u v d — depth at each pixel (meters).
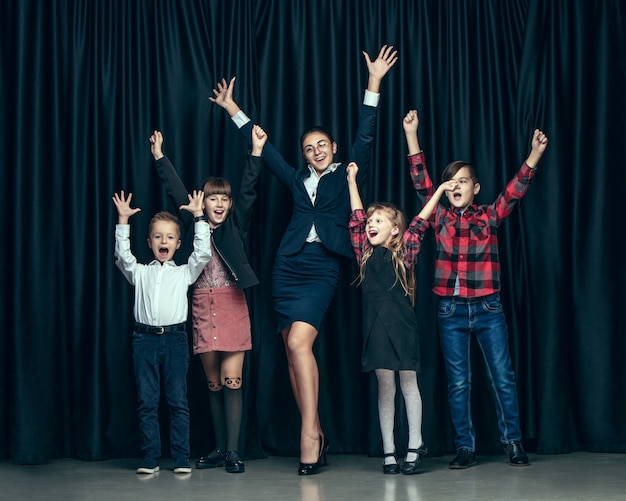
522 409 4.41
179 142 4.49
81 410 4.32
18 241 4.29
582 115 4.48
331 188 4.15
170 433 4.16
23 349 4.26
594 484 3.45
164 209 4.48
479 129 4.53
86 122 4.46
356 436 4.45
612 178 4.45
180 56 4.52
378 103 4.19
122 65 4.49
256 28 4.59
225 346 4.03
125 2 4.53
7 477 3.81
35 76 4.38
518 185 4.03
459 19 4.57
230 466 3.90
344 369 4.47
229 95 4.31
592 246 4.42
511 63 4.59
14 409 4.22
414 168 4.17
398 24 4.58
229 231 4.14
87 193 4.43
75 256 4.37
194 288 4.14
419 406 3.88
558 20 4.54
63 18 4.47
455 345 4.04
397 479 3.65
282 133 4.55
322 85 4.56
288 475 3.80
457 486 3.45
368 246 3.96
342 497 3.23
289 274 4.07
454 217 4.10
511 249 4.45
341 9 4.57
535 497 3.17
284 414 4.46
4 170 4.36
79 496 3.31
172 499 3.22
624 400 4.37
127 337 4.38
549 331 4.37
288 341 3.91
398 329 3.82
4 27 4.40
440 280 4.08
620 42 4.50
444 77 4.57
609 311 4.39
